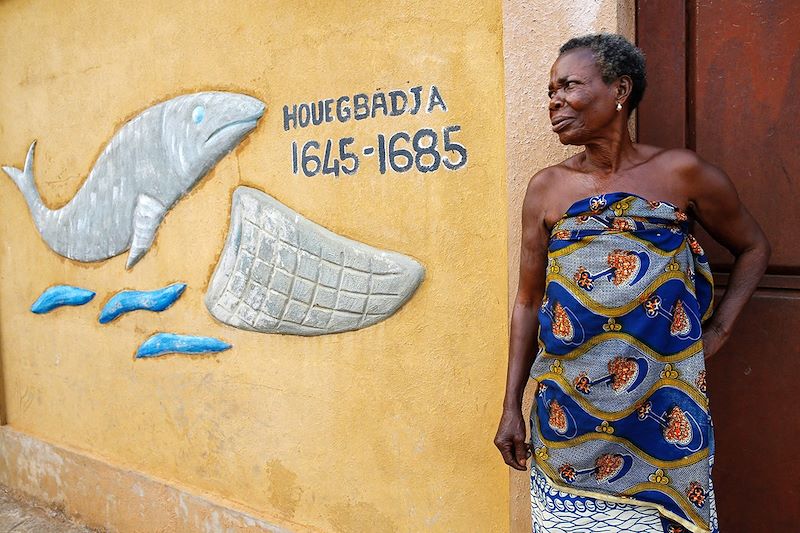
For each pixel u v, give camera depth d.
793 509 2.21
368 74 2.74
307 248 2.94
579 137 1.79
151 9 3.47
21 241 4.34
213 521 3.40
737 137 2.19
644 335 1.75
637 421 1.79
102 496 3.96
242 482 3.33
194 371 3.46
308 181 2.96
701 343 1.77
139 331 3.70
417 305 2.69
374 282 2.77
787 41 2.10
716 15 2.19
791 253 2.15
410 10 2.61
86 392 4.05
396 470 2.81
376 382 2.83
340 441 2.96
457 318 2.60
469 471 2.63
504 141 2.43
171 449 3.63
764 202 2.17
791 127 2.11
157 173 3.48
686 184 1.80
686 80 2.26
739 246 1.90
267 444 3.21
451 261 2.60
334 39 2.83
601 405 1.79
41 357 4.31
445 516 2.70
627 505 1.84
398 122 2.68
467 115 2.51
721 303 1.91
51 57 4.01
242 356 3.26
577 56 1.77
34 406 4.42
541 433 1.92
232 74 3.19
